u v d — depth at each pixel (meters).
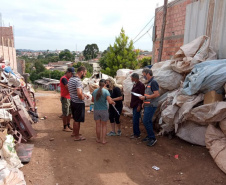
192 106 4.60
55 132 5.75
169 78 5.68
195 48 5.57
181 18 8.61
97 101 4.83
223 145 4.02
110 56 23.27
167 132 5.34
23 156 3.96
